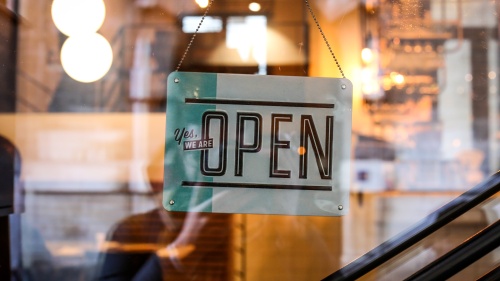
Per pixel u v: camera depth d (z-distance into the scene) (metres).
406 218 1.64
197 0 1.65
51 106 1.65
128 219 1.65
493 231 1.62
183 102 1.65
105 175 1.65
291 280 1.64
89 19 1.66
